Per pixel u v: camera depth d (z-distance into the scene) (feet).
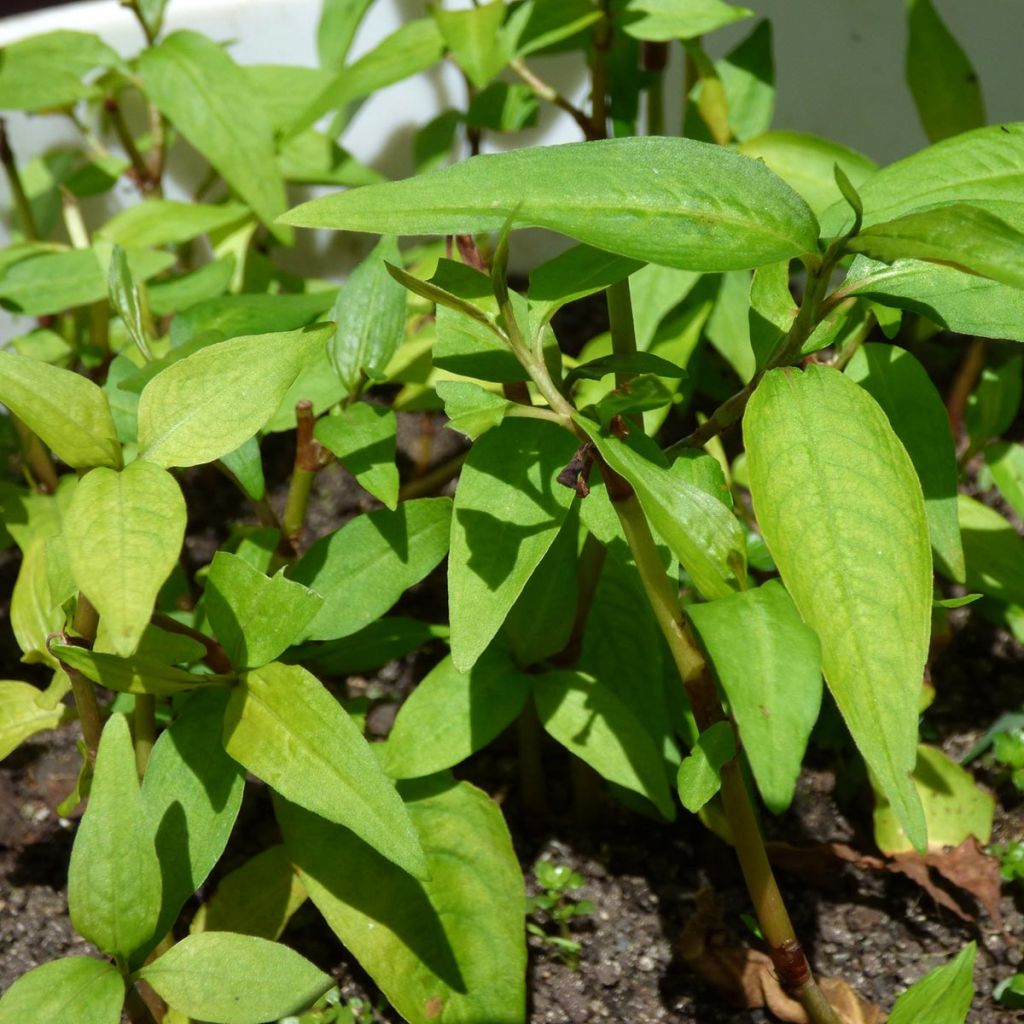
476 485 1.44
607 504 1.48
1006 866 1.72
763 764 1.37
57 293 1.85
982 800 1.73
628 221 1.35
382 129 2.20
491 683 1.58
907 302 1.41
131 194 2.18
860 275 1.42
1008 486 1.81
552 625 1.60
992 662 1.89
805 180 1.78
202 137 1.90
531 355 1.38
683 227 1.35
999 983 1.67
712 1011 1.66
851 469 1.36
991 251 1.28
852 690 1.32
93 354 1.94
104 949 1.44
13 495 1.86
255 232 2.12
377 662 1.68
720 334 1.94
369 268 1.62
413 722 1.57
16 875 1.75
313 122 1.89
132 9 1.95
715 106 1.88
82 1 2.58
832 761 1.81
